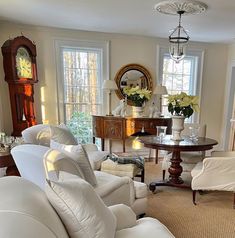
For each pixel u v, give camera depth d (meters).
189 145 2.72
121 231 1.33
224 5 2.75
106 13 3.15
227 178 2.44
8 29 3.75
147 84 4.68
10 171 2.46
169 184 3.04
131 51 4.52
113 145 4.66
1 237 0.64
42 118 4.18
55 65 4.14
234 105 4.92
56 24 3.77
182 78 5.02
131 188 2.04
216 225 2.22
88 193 1.05
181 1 2.66
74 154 1.76
